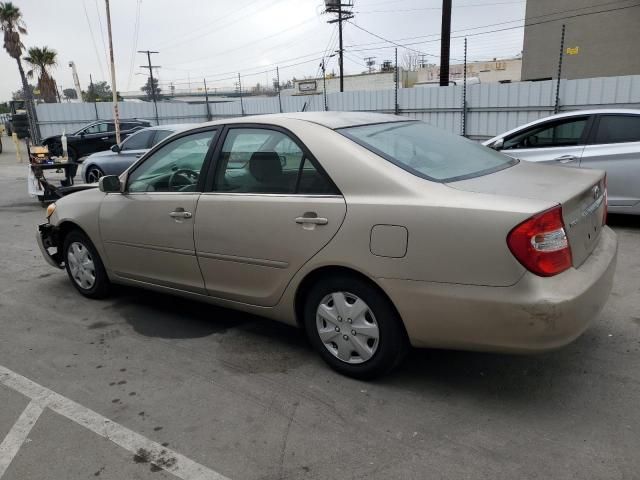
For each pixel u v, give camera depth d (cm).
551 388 315
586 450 259
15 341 417
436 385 324
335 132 330
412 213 284
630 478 240
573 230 283
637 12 2017
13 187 1409
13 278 584
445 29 1591
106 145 1997
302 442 276
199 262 385
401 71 4119
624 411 290
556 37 2217
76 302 498
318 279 331
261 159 350
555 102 1380
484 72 4684
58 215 496
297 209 324
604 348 360
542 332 261
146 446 279
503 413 293
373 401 310
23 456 274
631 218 728
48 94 4369
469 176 315
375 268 297
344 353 330
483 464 253
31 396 332
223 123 380
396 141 341
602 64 2128
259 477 252
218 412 307
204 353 383
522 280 261
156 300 495
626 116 655
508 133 741
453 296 277
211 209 369
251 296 363
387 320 306
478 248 268
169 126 1102
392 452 265
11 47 3491
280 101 2242
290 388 329
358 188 305
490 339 275
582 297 267
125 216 430
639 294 452
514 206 264
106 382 346
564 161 685
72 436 290
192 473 257
